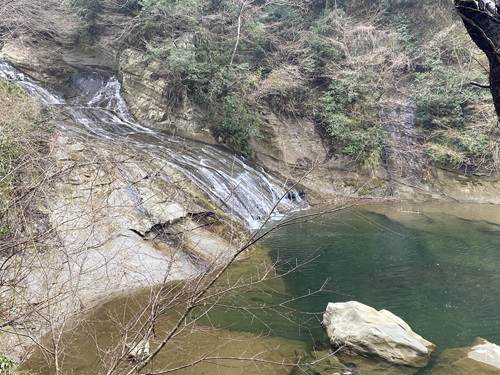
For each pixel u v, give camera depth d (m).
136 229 7.98
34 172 4.16
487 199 14.58
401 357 5.00
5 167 4.46
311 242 9.77
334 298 6.90
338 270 8.12
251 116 15.00
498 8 2.21
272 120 15.77
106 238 6.50
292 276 7.79
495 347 5.19
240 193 12.12
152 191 9.17
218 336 5.50
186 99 15.16
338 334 5.35
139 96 15.84
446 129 15.71
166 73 15.34
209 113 15.23
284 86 15.62
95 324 5.61
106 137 12.55
